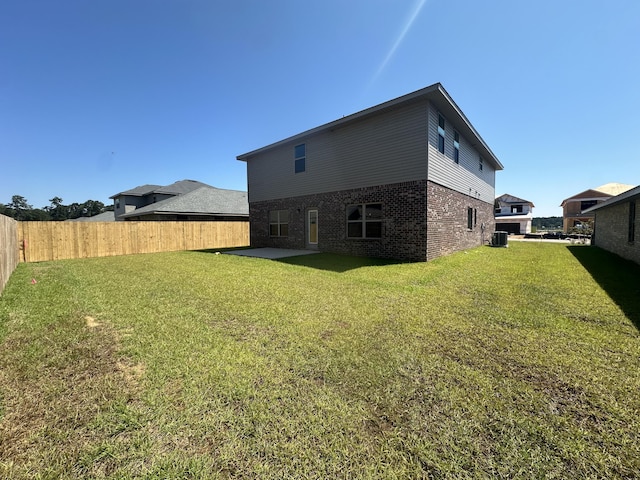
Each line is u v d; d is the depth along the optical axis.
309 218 12.45
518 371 2.46
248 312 4.09
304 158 12.38
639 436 1.69
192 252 13.70
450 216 10.75
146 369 2.51
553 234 28.88
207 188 25.41
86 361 2.66
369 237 10.16
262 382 2.29
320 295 5.02
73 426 1.79
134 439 1.68
